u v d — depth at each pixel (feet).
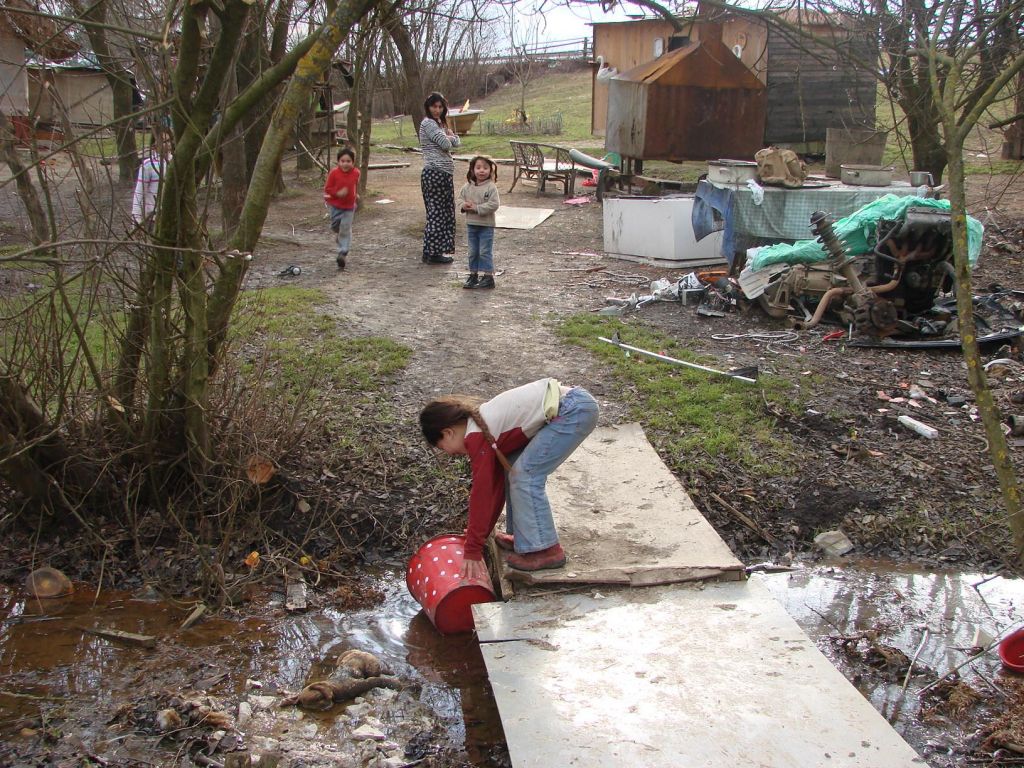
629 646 12.65
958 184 12.48
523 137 84.79
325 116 60.90
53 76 15.19
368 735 12.16
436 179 36.04
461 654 14.24
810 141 57.93
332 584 16.26
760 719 11.11
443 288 32.81
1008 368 24.47
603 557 14.76
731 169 33.42
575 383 23.21
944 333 27.27
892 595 16.05
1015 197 46.70
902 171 40.24
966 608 15.66
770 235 32.83
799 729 10.93
